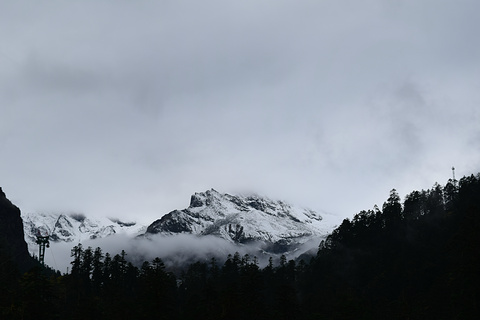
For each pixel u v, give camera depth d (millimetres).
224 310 141250
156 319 132375
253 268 159375
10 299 130375
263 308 147375
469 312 126250
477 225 135250
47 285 131000
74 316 142125
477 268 127750
